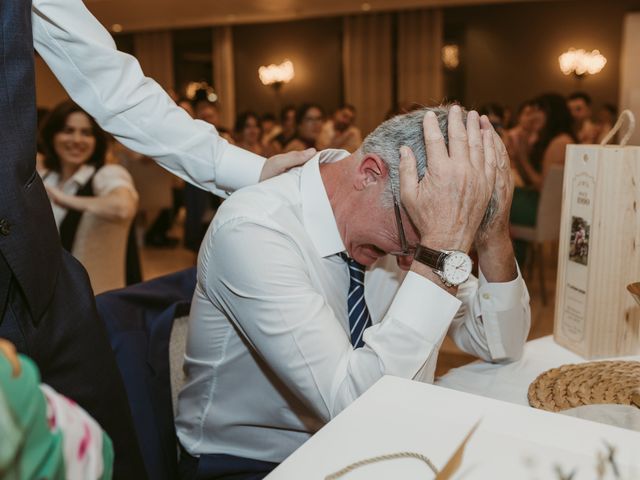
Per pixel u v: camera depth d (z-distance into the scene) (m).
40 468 0.30
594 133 6.79
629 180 1.00
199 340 1.03
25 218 0.77
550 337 1.19
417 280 0.83
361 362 0.84
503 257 1.02
